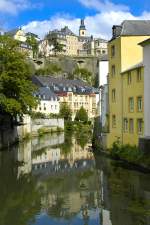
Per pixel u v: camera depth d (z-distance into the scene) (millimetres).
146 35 59719
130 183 39094
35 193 36719
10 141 82688
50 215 29516
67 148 80500
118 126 60594
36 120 126625
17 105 71312
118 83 60781
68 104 180875
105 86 69188
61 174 47219
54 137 115688
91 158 61312
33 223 27750
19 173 48000
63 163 57062
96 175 45344
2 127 75688
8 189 38562
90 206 31500
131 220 27188
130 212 29047
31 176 45875
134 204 31141
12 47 76500
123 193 34938
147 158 46250
